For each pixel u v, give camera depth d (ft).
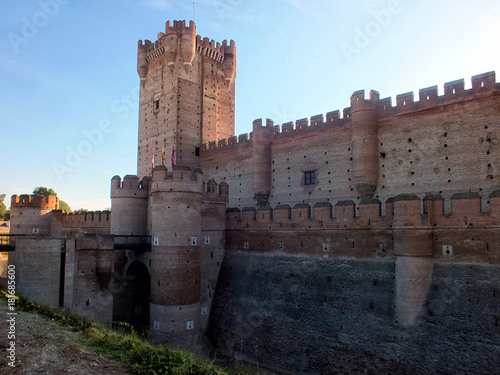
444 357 81.56
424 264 90.68
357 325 96.84
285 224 121.60
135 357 50.14
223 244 137.90
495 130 98.37
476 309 82.07
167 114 173.47
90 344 53.83
